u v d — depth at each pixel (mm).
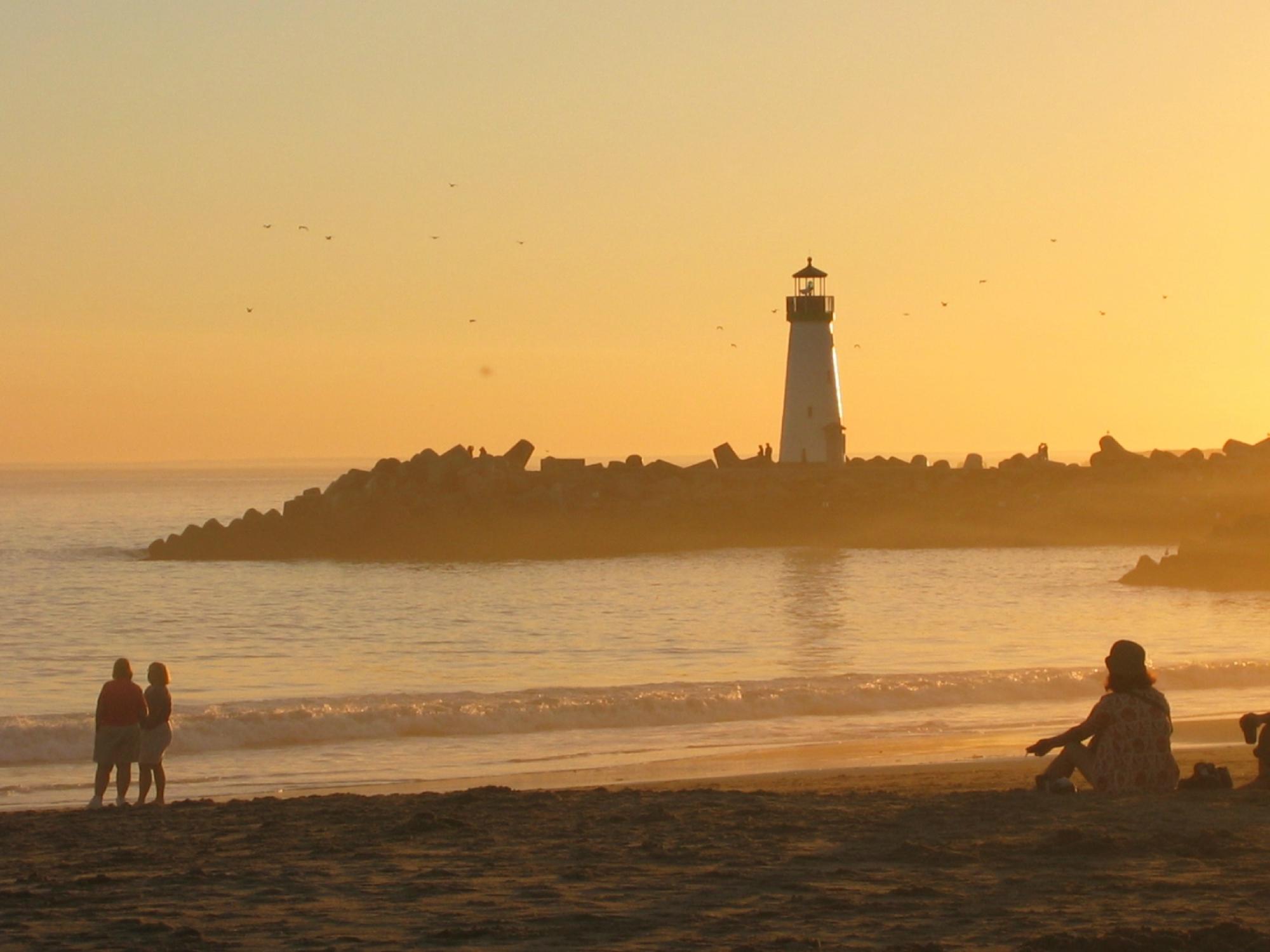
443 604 96750
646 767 33969
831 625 81375
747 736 40250
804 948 12664
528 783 31844
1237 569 106500
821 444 167000
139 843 20281
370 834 20328
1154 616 85688
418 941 13250
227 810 24172
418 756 37031
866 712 45500
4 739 37125
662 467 162875
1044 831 18219
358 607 94875
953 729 41344
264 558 139625
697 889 15500
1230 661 57469
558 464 161375
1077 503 158000
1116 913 13805
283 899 15398
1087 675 49719
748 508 152375
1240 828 17844
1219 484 167375
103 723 27484
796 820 20375
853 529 152000
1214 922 13406
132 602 98688
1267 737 21406
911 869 16266
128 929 13977
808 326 166375
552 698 44469
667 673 60156
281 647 73125
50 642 75438
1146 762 20906
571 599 99375
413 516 146125
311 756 37156
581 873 16562
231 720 39312
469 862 17594
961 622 82438
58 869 17906
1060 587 106750
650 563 132000
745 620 84438
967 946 12609
